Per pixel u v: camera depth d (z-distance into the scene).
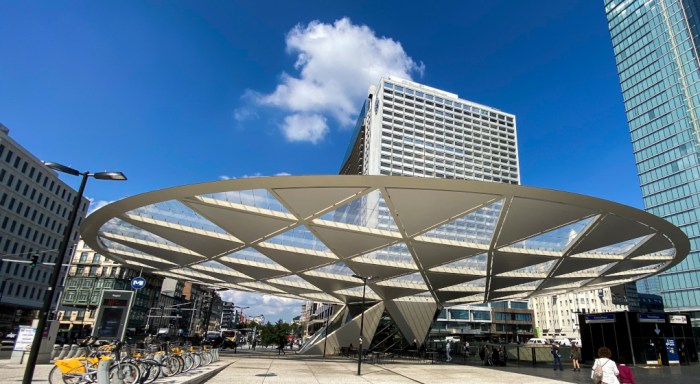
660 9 106.12
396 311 46.78
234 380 16.97
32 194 74.31
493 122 150.00
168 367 15.84
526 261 30.06
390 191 20.05
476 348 49.09
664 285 92.00
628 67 112.44
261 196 21.00
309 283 41.84
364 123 149.00
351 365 29.98
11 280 69.56
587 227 23.84
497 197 20.23
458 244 26.58
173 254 31.22
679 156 95.56
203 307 152.62
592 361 37.38
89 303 84.50
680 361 35.62
